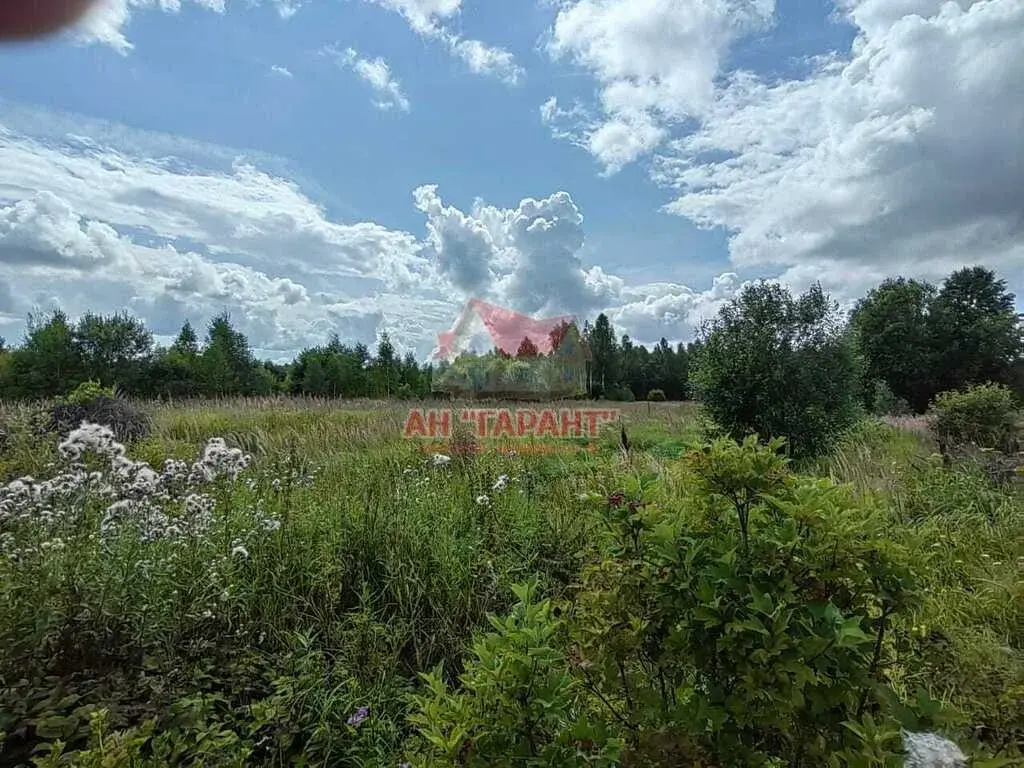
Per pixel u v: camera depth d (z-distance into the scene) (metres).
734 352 8.62
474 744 1.34
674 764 1.31
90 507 3.26
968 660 2.13
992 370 32.53
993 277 35.34
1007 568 3.70
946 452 7.15
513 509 4.47
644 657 1.71
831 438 8.27
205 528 3.29
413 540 3.73
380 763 2.21
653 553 1.65
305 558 3.47
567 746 1.34
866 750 1.24
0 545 2.77
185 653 2.59
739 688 1.43
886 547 1.50
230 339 30.41
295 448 7.32
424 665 2.96
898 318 32.28
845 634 1.36
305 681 2.54
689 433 11.83
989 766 1.30
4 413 8.96
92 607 2.46
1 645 2.21
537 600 3.36
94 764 1.45
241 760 1.94
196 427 10.69
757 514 1.69
